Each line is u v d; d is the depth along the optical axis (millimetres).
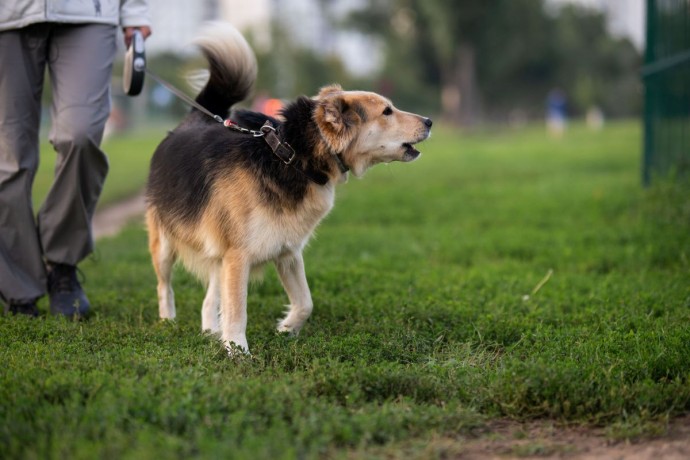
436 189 14789
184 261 5461
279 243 4871
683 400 3896
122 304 6051
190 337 4941
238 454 3012
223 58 5723
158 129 46562
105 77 5438
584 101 61250
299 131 4812
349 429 3365
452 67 51094
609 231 9250
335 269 7203
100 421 3312
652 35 12000
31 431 3234
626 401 3836
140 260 8367
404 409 3699
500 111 69562
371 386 3986
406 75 56000
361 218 11406
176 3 64812
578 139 32188
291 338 4918
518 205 12133
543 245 8602
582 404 3822
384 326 5172
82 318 5629
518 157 22891
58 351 4387
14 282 5539
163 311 5707
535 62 61625
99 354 4332
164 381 3773
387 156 5109
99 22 5387
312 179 4840
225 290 4844
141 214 12891
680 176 10031
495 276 6977
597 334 5027
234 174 4848
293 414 3531
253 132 4996
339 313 5656
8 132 5391
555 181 15328
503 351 4965
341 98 4867
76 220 5645
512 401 3881
